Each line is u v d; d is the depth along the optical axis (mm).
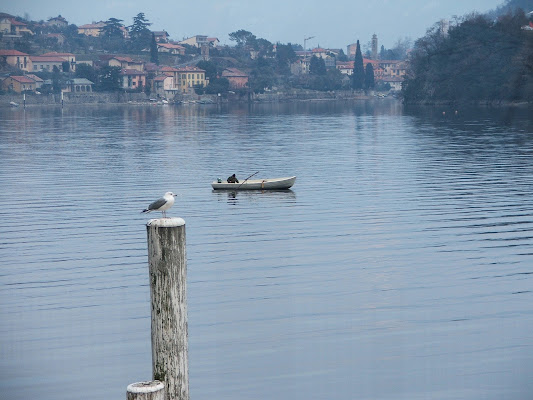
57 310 27719
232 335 25031
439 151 79188
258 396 20891
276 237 38469
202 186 56625
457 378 21750
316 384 21469
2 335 25203
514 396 20625
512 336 24656
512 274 31312
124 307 28047
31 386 21500
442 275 31375
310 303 28078
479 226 40375
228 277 31469
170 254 11141
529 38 156750
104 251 36062
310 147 87188
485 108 158625
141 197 51469
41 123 146500
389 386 21375
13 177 62125
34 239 38625
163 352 11383
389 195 50812
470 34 168375
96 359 23312
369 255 34656
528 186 53500
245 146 89875
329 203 48125
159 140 101188
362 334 25047
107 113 197875
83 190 54688
